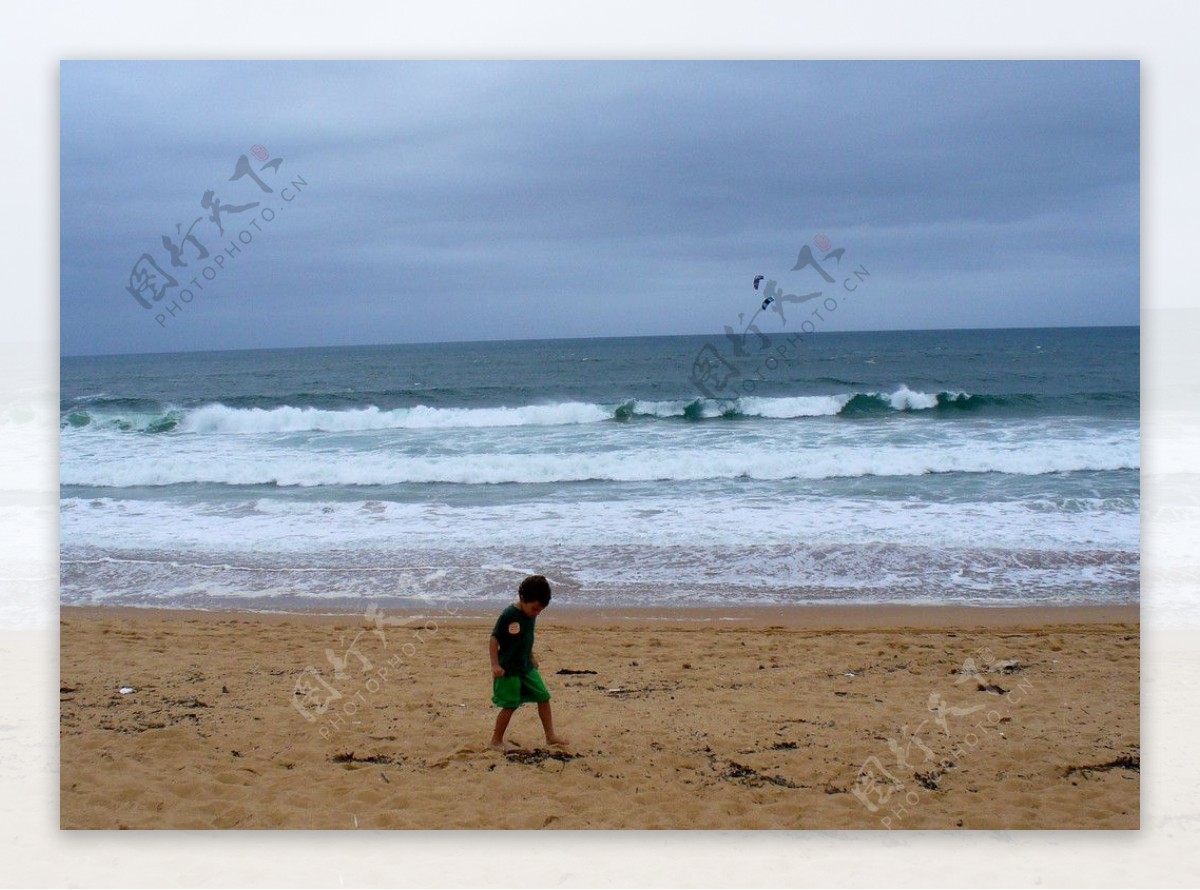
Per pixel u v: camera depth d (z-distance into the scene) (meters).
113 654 7.55
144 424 20.66
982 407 21.66
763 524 11.76
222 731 5.78
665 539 11.18
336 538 11.56
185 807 4.73
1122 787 5.02
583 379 33.84
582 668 7.15
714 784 5.04
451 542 11.27
